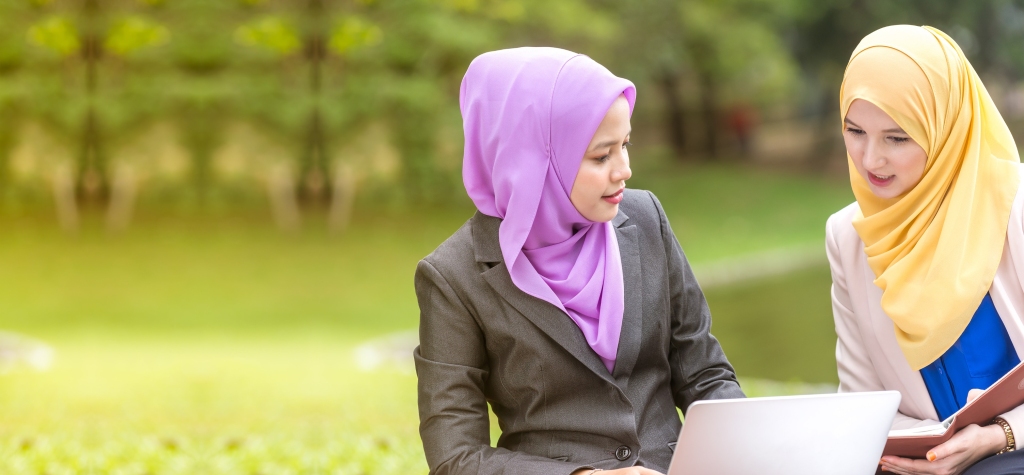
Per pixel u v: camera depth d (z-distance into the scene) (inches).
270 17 598.2
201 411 271.0
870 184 107.7
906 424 109.3
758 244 803.4
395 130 779.4
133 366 386.0
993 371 106.3
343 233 774.5
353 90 722.2
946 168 104.7
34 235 758.5
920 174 105.1
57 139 784.3
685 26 937.5
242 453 203.3
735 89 1109.1
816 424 86.6
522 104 96.8
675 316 108.0
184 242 739.4
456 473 97.3
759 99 1116.5
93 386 326.3
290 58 647.8
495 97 99.2
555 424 100.2
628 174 98.3
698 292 109.0
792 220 904.9
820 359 404.8
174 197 781.9
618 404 99.9
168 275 652.7
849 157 110.8
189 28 598.2
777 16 1010.1
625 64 915.4
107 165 791.7
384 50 753.6
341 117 706.8
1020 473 93.0
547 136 96.4
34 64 761.6
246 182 756.6
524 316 99.5
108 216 796.0
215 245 732.0
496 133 98.5
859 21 1029.8
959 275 103.7
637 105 1175.0
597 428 99.3
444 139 829.2
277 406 280.8
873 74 103.3
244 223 784.3
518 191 96.8
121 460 197.8
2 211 808.9
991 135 106.7
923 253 105.4
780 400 83.9
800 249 774.5
